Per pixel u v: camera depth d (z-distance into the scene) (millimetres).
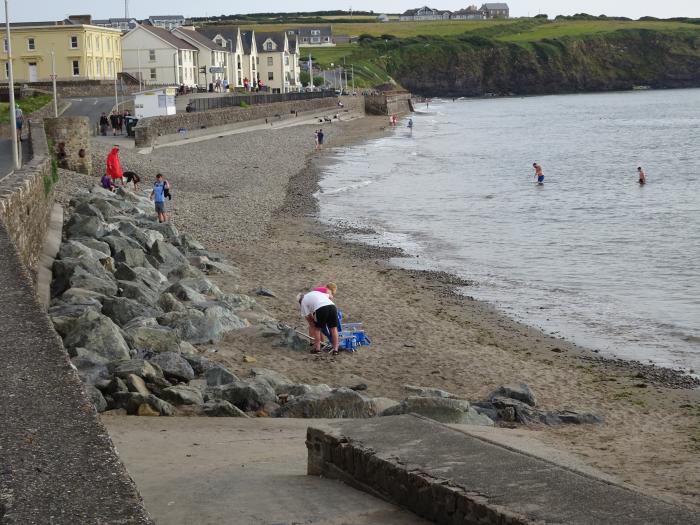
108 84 91500
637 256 31953
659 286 27172
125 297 19781
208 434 11461
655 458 11547
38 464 4766
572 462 10898
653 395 17078
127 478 4621
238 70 149750
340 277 27672
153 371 14195
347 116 130625
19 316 8008
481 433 12469
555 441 12578
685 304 24875
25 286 9359
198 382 14773
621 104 187625
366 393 16312
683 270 29391
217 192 47219
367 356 18984
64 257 23297
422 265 30422
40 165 27781
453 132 108625
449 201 47406
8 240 12609
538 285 27531
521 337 21656
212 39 147625
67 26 96562
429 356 19297
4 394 5840
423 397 13500
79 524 4113
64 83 89500
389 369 18125
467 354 19641
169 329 17453
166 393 13492
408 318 22797
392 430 8047
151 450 10227
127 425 11898
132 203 36531
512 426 13945
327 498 7430
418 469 6957
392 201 47094
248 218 39156
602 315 23844
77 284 20172
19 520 4145
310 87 167500
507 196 49719
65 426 5293
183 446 10539
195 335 18562
